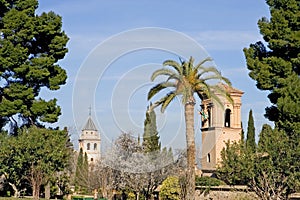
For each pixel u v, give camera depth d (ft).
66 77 95.09
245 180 69.10
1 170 78.38
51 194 111.04
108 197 114.01
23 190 86.89
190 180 80.94
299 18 84.79
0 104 87.35
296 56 86.53
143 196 106.11
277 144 65.36
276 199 65.98
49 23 92.73
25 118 92.53
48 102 91.25
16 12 89.25
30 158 78.38
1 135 80.53
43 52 95.14
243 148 69.77
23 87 89.40
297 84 78.74
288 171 64.69
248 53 90.17
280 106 76.95
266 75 84.53
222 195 85.05
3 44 87.35
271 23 87.56
